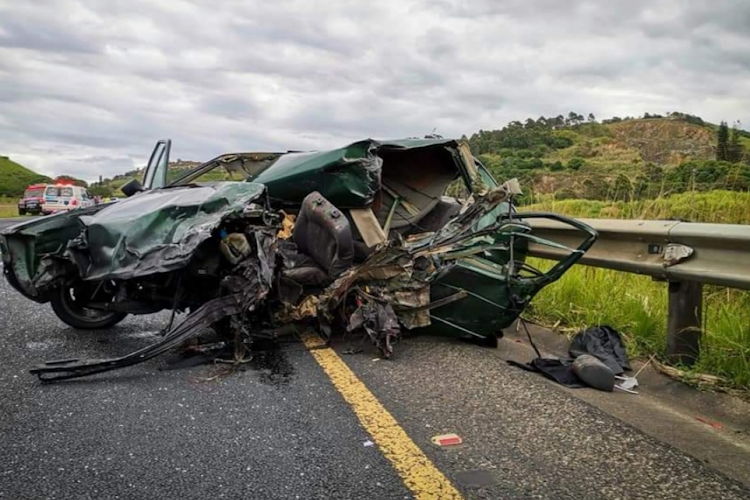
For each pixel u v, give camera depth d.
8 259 4.66
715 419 3.33
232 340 4.29
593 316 4.97
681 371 3.82
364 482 2.44
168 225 4.10
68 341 4.71
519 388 3.67
